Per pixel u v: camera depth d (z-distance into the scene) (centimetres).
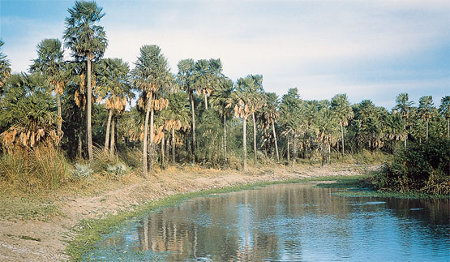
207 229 2298
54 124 3588
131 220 2558
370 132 9338
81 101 4638
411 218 2580
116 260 1594
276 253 1766
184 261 1625
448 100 10188
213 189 4662
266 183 5591
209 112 6406
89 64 4212
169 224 2447
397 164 4100
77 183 3052
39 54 4353
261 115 8062
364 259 1666
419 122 9581
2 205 2116
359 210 2978
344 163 8425
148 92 4441
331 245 1902
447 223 2394
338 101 9300
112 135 5006
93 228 2141
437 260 1636
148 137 5172
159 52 4494
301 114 8031
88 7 4119
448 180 3641
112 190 3259
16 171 2677
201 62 6800
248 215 2820
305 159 8762
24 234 1655
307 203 3459
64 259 1480
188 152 6700
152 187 3878
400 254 1730
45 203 2338
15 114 3209
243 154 6322
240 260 1653
